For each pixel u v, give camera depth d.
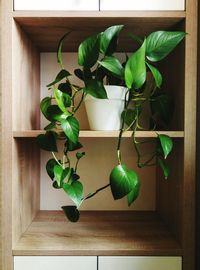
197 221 0.90
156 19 0.80
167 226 0.98
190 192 0.79
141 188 1.17
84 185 1.17
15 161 0.82
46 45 1.06
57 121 0.76
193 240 0.79
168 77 0.98
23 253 0.78
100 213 1.13
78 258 0.78
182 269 0.78
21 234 0.88
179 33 0.76
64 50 1.12
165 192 1.03
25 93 0.92
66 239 0.85
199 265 0.88
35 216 1.07
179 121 0.85
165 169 0.86
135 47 1.07
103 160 1.17
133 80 0.71
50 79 1.16
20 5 0.78
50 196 1.17
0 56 0.77
